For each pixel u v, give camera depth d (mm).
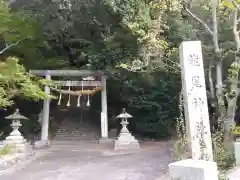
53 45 18969
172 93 15719
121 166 9188
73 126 19125
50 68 17312
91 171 8727
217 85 8359
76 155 11984
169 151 11266
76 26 17500
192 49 7859
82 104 22203
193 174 5168
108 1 12180
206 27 8797
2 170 9266
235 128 8266
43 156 11961
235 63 8031
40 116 17031
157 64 11078
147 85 15484
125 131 13445
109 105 19172
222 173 6441
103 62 14750
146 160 9867
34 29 14922
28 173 8859
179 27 10961
